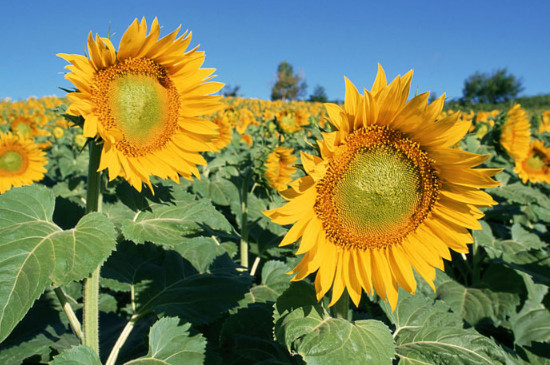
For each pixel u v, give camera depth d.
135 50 0.52
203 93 0.59
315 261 0.44
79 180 1.36
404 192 0.47
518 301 0.84
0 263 0.37
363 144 0.46
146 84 0.54
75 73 0.47
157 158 0.58
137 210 0.56
